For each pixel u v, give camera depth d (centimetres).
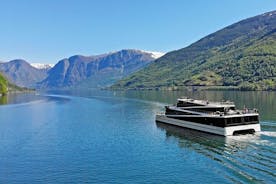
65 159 7819
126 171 6762
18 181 6419
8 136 10844
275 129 10081
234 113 9631
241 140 8675
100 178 6425
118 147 8869
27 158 7994
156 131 11088
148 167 6950
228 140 8756
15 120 14950
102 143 9450
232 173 6175
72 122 14038
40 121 14525
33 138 10444
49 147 9112
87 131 11575
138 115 16188
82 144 9388
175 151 8156
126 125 12762
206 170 6488
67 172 6850
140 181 6175
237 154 7350
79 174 6700
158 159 7506
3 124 13625
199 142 8925
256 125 9556
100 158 7800
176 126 11875
